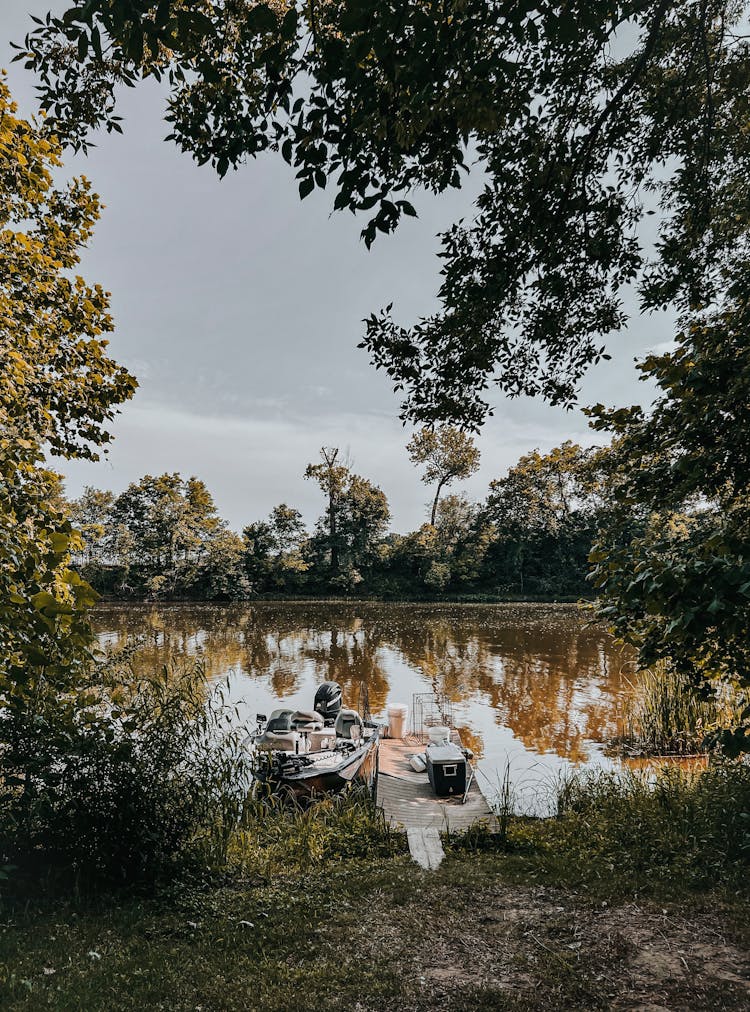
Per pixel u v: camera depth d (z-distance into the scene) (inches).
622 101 231.5
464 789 364.8
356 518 2758.4
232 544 2549.2
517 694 663.8
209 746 256.8
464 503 2687.0
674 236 259.9
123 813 209.2
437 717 565.0
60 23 204.8
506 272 229.5
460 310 241.9
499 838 275.1
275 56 144.8
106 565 2486.5
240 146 175.6
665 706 476.1
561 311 264.8
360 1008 136.2
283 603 2357.3
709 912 179.0
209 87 186.9
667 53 233.6
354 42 133.2
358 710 611.8
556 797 354.9
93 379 369.1
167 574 2458.2
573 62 202.8
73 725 210.2
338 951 163.2
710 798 253.4
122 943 165.9
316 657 932.6
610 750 459.2
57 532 201.8
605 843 246.7
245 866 229.8
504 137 218.7
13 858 202.1
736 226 246.8
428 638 1177.4
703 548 183.5
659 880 207.5
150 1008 132.8
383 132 156.9
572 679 747.4
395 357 271.3
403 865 238.2
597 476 262.7
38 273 339.0
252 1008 134.3
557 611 1910.7
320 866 241.9
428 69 137.2
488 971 151.9
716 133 245.8
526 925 176.6
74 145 247.3
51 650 198.7
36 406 330.6
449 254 239.5
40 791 202.8
